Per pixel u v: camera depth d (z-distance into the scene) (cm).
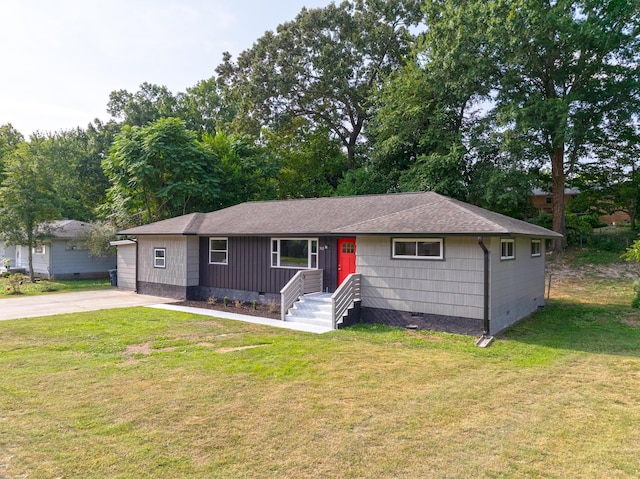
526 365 789
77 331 1055
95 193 3959
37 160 2392
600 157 2519
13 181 2244
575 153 2417
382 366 769
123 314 1327
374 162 2778
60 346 898
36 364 761
